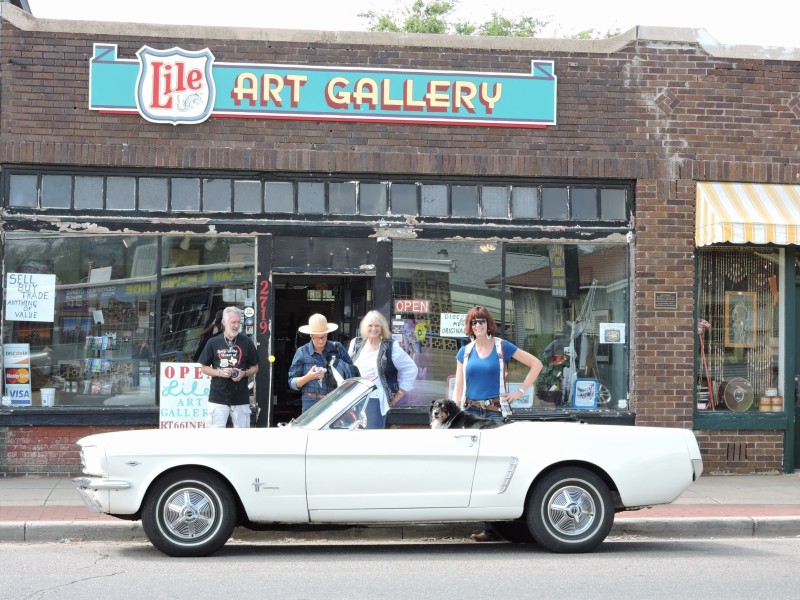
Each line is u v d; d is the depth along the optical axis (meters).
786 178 12.70
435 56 12.38
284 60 12.20
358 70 12.23
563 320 12.59
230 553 8.47
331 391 9.68
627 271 12.66
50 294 11.98
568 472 8.30
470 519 8.16
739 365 12.86
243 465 7.99
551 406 12.52
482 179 12.45
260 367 12.16
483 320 9.11
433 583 7.10
